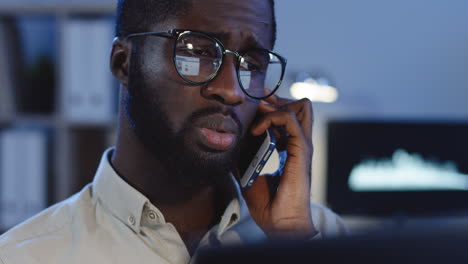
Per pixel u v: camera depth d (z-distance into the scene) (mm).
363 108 2447
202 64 710
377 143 2096
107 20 1680
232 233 896
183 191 767
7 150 1661
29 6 1645
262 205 885
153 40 720
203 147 721
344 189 2090
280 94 2025
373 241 297
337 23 2482
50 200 1721
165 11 722
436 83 2527
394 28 2498
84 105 1667
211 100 716
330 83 2092
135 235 767
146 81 727
